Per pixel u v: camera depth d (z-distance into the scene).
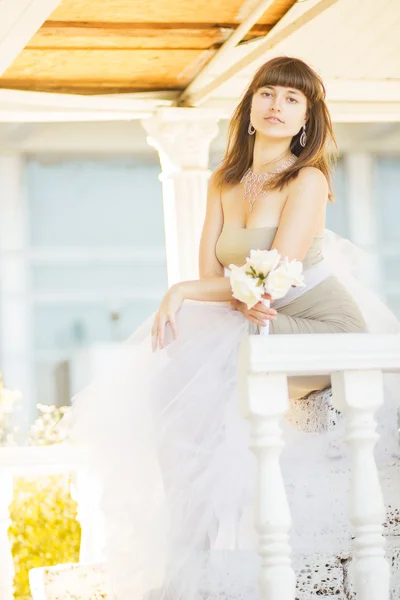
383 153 13.42
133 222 13.13
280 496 2.41
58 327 12.87
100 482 3.34
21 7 4.11
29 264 12.78
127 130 12.59
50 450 4.64
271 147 3.68
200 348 3.31
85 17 4.71
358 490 2.45
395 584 3.10
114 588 3.17
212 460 3.07
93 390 3.40
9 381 12.56
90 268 13.02
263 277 3.11
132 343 3.56
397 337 2.51
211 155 10.72
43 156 12.75
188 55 5.28
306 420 3.46
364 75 5.68
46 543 5.69
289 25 4.71
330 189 3.80
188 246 5.61
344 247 3.98
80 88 5.65
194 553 3.01
